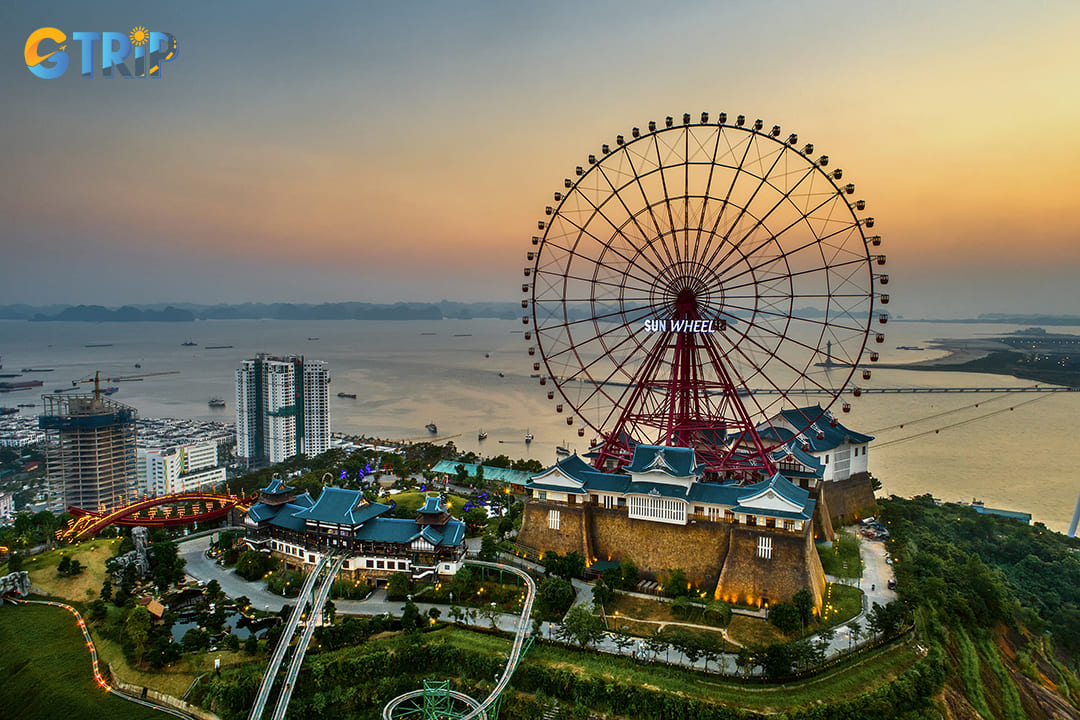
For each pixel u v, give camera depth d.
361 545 137.88
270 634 114.00
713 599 126.31
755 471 155.25
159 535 157.62
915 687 103.88
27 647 118.62
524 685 106.12
